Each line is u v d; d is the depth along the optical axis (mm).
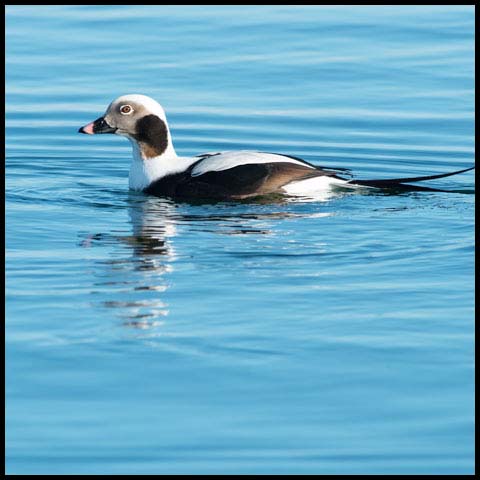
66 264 13234
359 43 23078
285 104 20594
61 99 20703
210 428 9594
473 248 13820
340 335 11234
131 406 9914
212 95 20938
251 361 10703
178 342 11070
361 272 12969
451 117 20062
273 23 24047
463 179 17438
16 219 15016
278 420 9711
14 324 11484
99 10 24750
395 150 18812
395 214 15234
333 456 9242
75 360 10711
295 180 16094
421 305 11992
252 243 13953
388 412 9828
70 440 9445
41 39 23203
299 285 12539
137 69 21922
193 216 15203
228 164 16172
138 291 12352
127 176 17594
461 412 9820
